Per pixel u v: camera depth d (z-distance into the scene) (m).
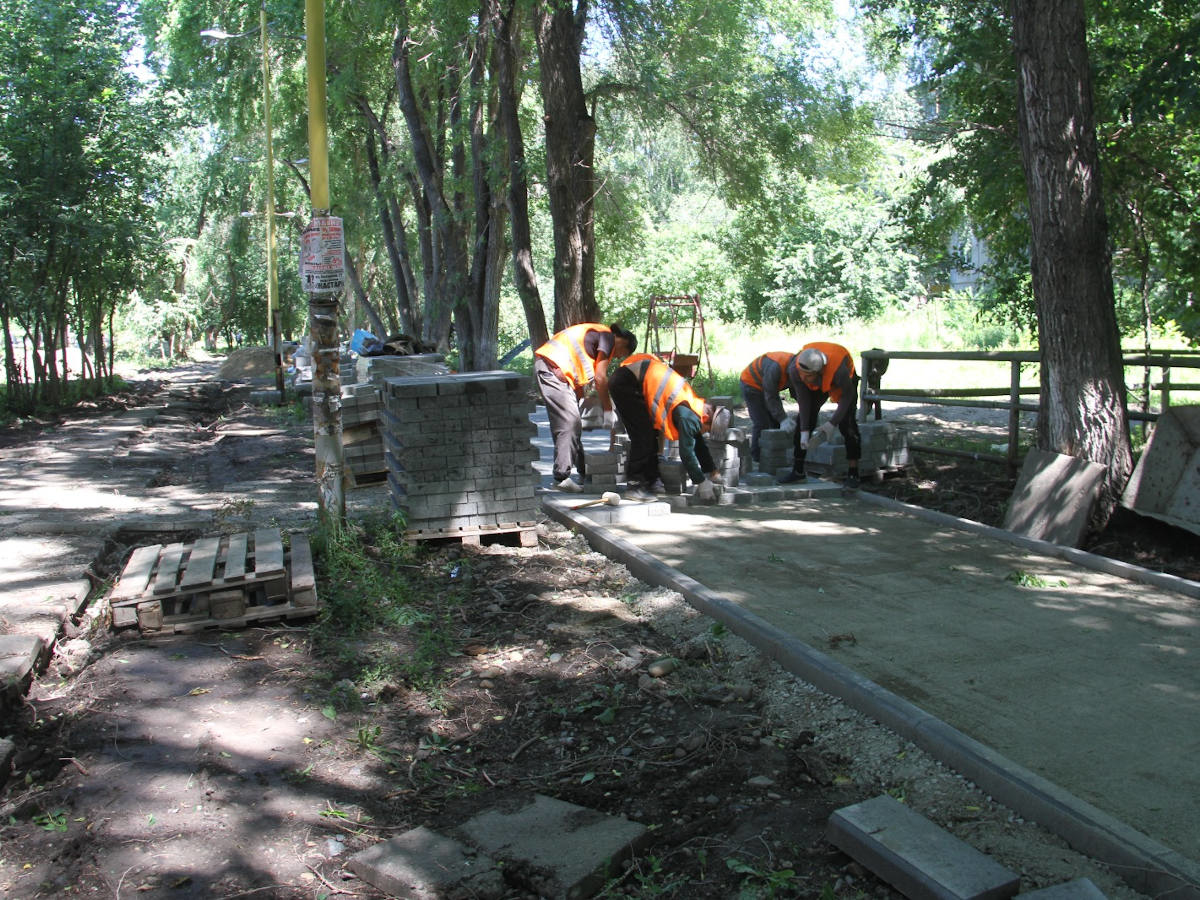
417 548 7.33
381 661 5.35
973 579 6.45
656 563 6.69
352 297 47.47
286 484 10.69
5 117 18.94
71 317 24.94
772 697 4.80
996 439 12.93
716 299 33.66
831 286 34.06
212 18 25.72
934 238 12.74
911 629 5.48
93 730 4.55
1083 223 7.54
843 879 3.42
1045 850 3.46
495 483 7.42
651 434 8.85
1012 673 4.86
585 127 15.79
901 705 4.38
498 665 5.40
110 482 11.00
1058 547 7.05
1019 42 7.66
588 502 8.45
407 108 20.95
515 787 4.16
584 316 16.03
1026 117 7.69
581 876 3.41
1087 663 4.98
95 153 20.05
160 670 5.23
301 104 26.73
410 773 4.28
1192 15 9.52
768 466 9.72
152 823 3.79
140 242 23.00
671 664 5.20
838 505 8.79
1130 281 13.42
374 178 27.83
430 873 3.44
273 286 21.69
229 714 4.73
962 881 3.16
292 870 3.56
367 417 9.87
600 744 4.50
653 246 32.31
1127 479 7.60
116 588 5.79
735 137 19.23
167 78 22.55
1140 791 3.73
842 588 6.24
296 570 6.16
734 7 18.31
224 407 22.41
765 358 9.78
